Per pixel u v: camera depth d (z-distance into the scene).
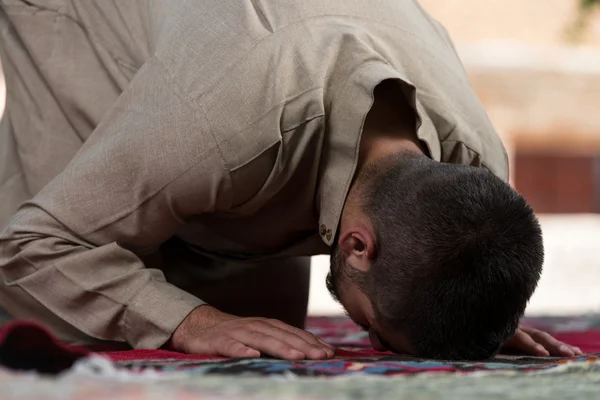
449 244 2.02
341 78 2.29
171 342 2.30
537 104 10.65
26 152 2.84
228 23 2.30
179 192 2.26
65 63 2.81
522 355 2.57
